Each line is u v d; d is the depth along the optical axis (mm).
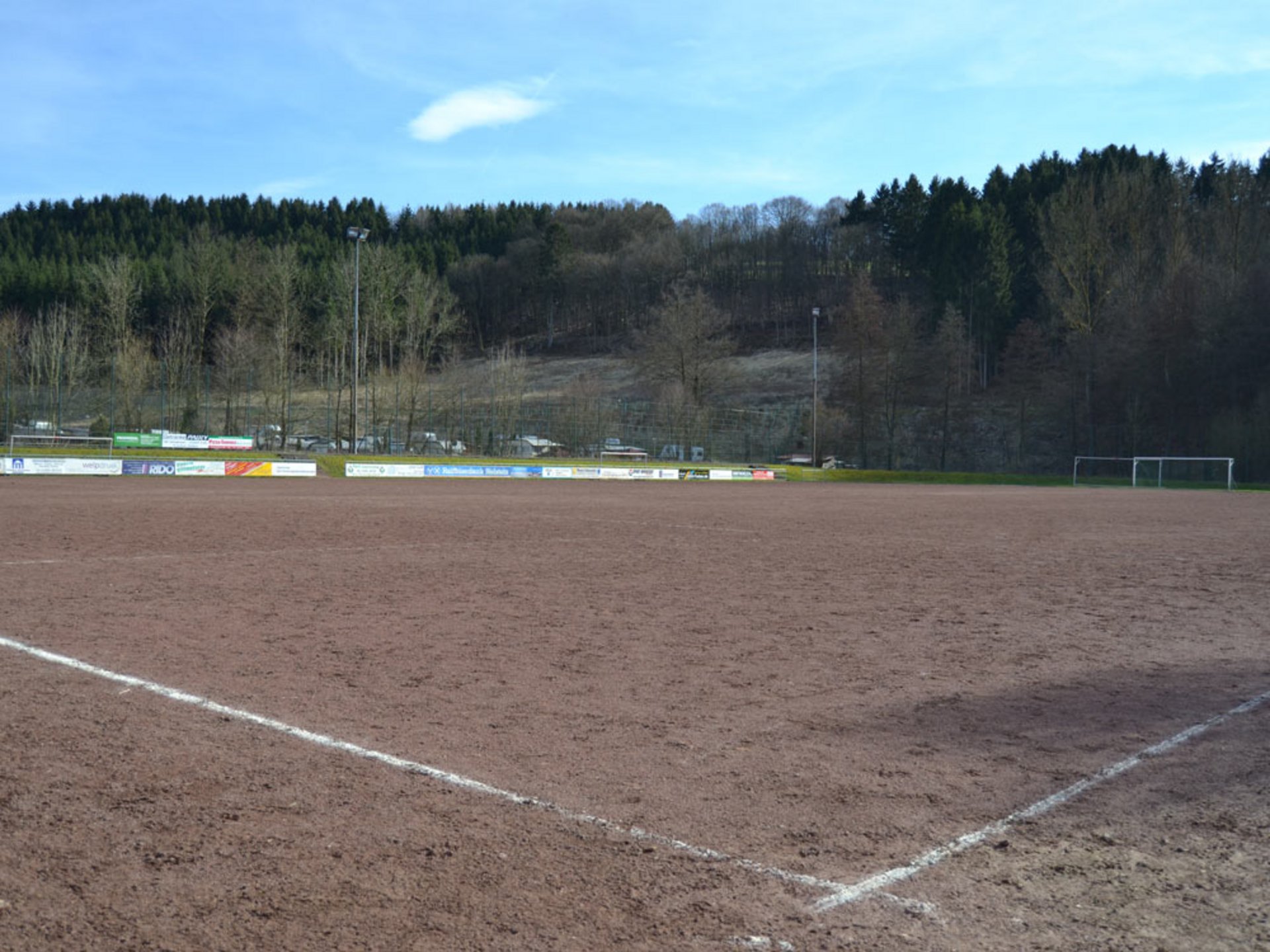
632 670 8320
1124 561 16828
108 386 58719
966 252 98062
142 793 5254
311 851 4543
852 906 4062
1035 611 11516
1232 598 12664
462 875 4309
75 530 19016
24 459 41469
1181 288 70188
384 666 8328
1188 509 33156
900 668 8469
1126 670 8477
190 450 51688
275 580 13102
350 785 5410
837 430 77625
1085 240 80750
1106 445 72062
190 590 12156
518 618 10664
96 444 51156
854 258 137000
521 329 151500
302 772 5629
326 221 162875
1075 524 25500
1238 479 64000
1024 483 65375
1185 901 4141
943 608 11656
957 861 4516
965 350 80125
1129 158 109562
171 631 9617
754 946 3725
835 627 10398
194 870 4332
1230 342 66938
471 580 13484
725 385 90750
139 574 13461
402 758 5891
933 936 3814
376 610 11000
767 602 11938
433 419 66875
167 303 94938
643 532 21203
